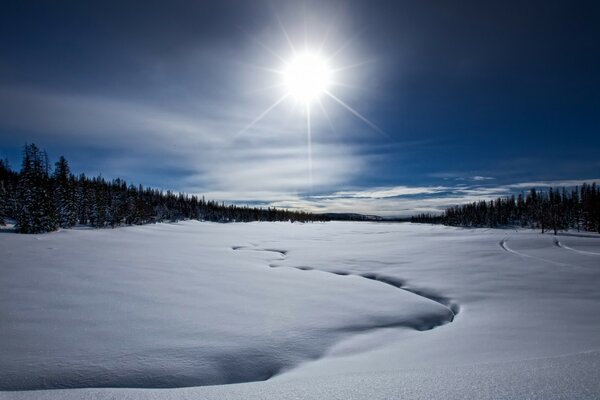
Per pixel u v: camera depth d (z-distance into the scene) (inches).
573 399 86.8
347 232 2310.5
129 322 325.1
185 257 840.3
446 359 220.4
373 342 313.0
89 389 144.2
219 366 246.7
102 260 692.1
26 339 274.1
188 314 360.2
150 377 224.5
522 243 1100.5
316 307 418.6
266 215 5191.9
